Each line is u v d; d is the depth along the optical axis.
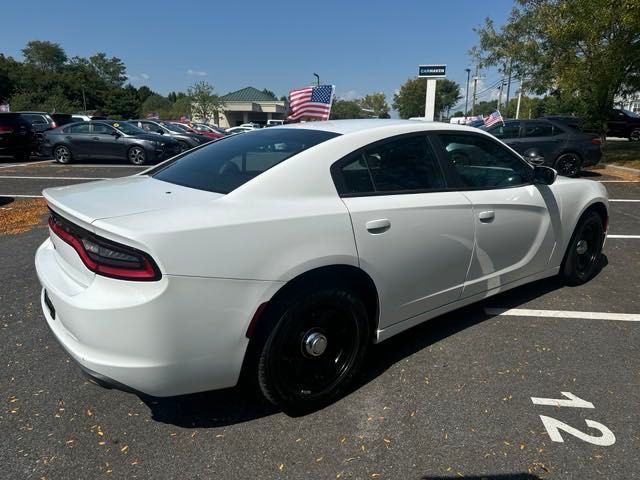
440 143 3.12
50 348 3.18
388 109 80.88
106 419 2.47
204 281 2.04
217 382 2.22
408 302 2.89
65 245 2.30
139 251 1.95
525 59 16.72
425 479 2.08
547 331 3.44
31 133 16.91
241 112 64.75
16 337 3.31
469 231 3.09
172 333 2.02
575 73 14.12
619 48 12.98
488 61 18.55
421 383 2.80
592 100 15.23
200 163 2.90
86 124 15.71
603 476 2.09
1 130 16.03
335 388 2.59
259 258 2.18
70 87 82.00
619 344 3.25
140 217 2.09
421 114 69.38
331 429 2.41
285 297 2.31
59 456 2.21
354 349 2.64
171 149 15.76
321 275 2.42
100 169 14.23
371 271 2.59
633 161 14.05
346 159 2.65
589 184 4.22
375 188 2.71
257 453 2.24
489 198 3.23
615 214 7.40
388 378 2.85
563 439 2.32
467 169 3.22
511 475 2.10
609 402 2.60
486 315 3.71
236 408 2.57
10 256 5.14
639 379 2.83
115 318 1.97
